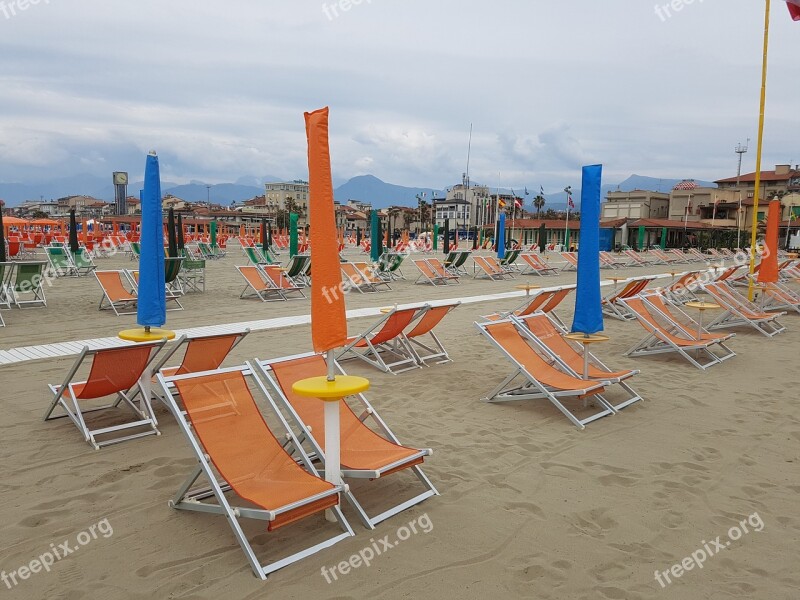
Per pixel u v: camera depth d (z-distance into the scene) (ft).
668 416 17.29
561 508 11.39
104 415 16.11
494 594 8.61
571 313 38.14
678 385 20.75
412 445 14.71
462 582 8.89
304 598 8.41
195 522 10.55
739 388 20.43
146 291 14.99
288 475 10.42
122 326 29.43
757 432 15.98
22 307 35.63
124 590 8.52
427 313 23.22
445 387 20.07
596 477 12.90
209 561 9.31
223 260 82.43
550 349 19.62
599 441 15.15
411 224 321.52
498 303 42.14
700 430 16.08
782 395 19.62
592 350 26.55
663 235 139.95
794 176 203.31
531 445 14.79
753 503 11.78
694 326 33.19
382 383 20.52
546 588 8.78
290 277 46.75
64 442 14.23
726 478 12.97
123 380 14.67
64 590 8.50
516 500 11.70
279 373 12.37
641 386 20.58
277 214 302.66
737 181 216.74
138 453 13.64
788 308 41.27
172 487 11.91
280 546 9.79
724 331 32.27
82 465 12.91
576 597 8.59
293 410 11.76
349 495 10.63
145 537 10.00
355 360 23.90
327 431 10.27
